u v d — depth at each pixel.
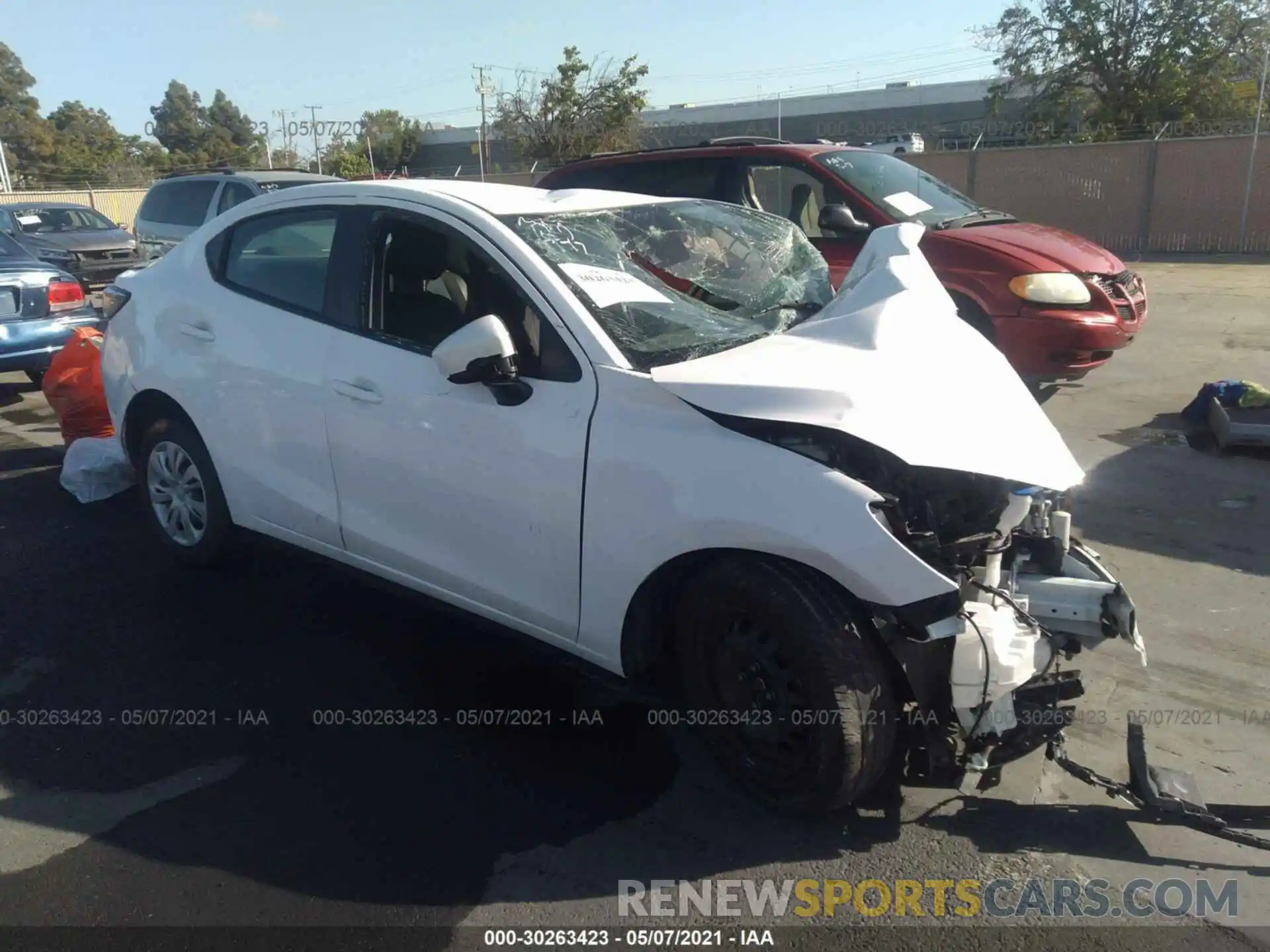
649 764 3.54
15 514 5.97
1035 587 3.37
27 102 69.31
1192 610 4.61
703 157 8.07
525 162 38.03
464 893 2.93
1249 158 20.62
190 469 4.91
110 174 65.19
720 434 3.06
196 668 4.19
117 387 5.08
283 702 3.93
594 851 3.10
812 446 2.97
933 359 3.34
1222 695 3.93
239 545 4.91
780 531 2.91
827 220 7.14
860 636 2.96
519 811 3.29
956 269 7.24
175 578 5.04
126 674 4.14
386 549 3.99
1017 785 3.41
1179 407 7.84
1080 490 6.15
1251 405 7.00
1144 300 7.91
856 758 2.99
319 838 3.15
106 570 5.14
